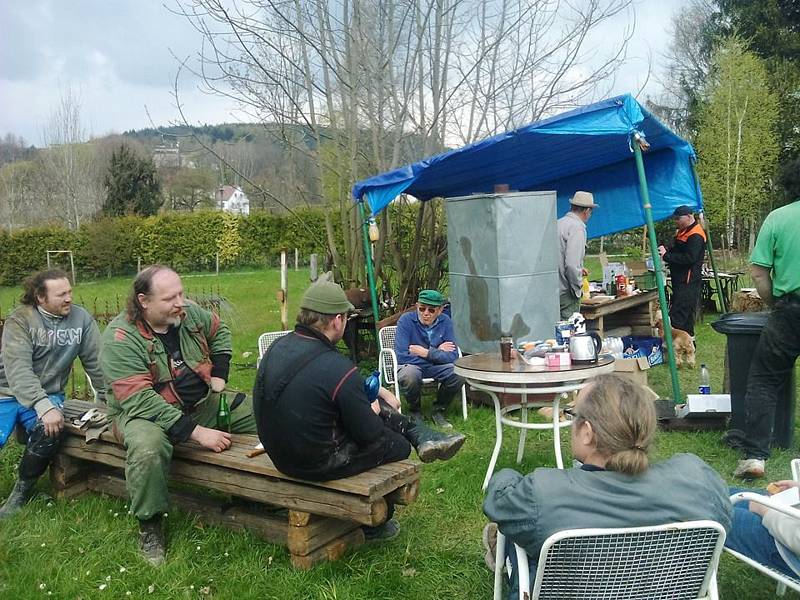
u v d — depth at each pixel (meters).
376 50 9.02
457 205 6.54
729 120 25.69
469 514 3.97
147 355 3.67
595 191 9.30
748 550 2.63
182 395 3.85
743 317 4.93
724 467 4.66
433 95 9.33
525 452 4.99
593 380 2.27
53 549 3.65
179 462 3.69
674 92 31.97
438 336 6.08
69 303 4.41
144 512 3.46
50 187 36.06
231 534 3.69
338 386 3.05
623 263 9.94
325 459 3.10
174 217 28.53
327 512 3.16
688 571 2.16
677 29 31.83
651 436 2.14
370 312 8.59
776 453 4.86
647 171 8.88
